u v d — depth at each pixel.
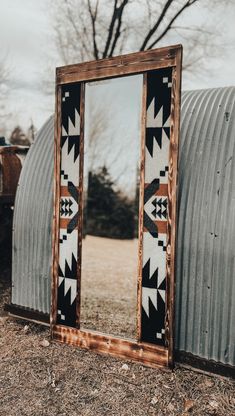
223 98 4.41
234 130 4.02
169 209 3.96
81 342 4.52
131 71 4.23
